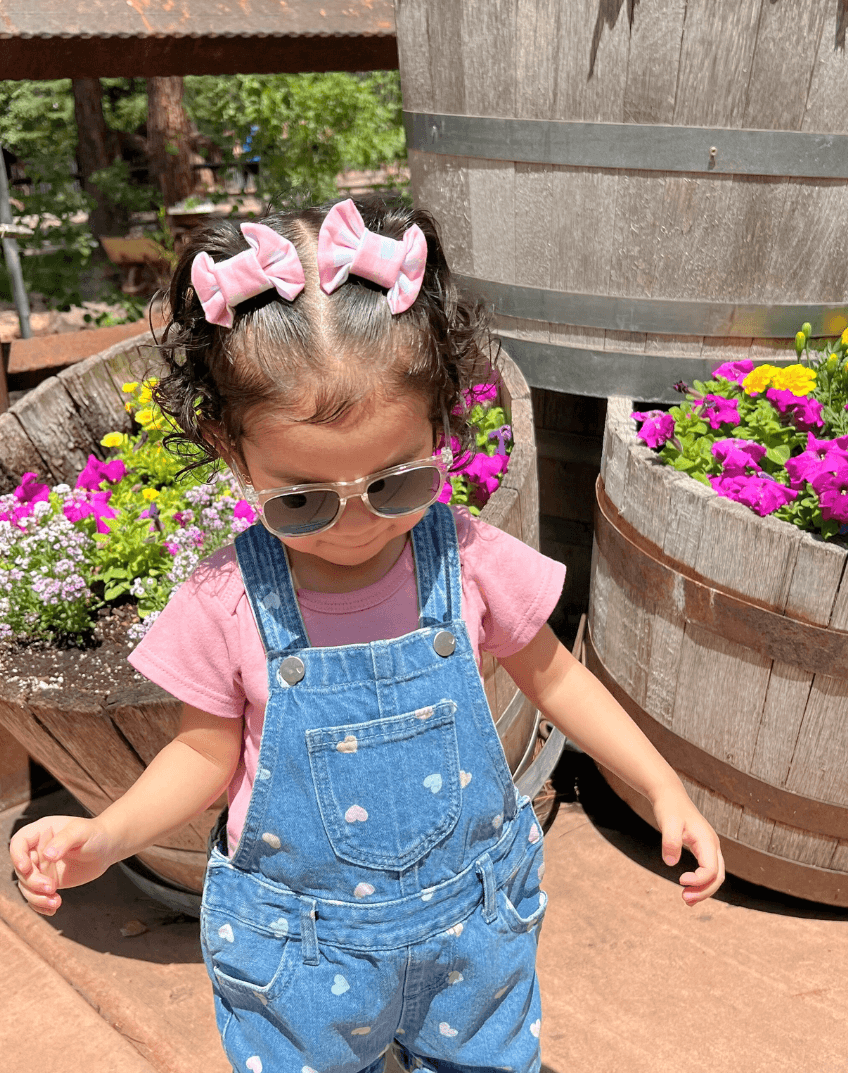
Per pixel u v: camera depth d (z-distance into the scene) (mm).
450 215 2678
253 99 7480
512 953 1257
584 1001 1978
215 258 1105
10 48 2438
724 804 2160
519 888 1288
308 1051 1206
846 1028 1901
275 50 2857
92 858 1132
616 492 2295
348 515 1051
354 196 1217
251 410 1024
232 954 1207
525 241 2527
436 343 1065
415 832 1156
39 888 1078
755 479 1981
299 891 1181
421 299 1083
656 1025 1919
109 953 2137
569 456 3145
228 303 1002
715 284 2381
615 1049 1869
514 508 2086
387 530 1098
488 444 2445
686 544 2035
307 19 2889
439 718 1148
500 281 2625
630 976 2035
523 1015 1312
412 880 1169
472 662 1174
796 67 2117
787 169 2221
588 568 3281
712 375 2430
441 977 1221
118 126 10750
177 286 1143
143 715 1785
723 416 2217
